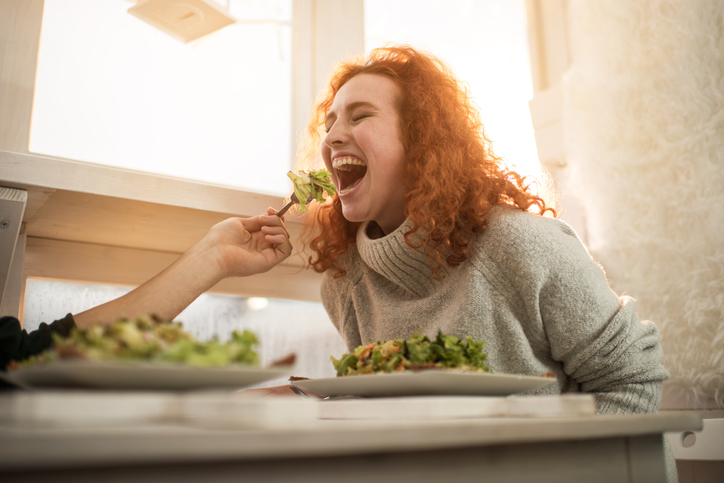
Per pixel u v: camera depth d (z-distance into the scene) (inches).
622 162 57.3
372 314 45.8
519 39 73.3
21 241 43.2
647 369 36.4
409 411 19.2
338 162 43.8
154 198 41.8
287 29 60.8
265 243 42.6
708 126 51.1
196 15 54.4
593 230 60.2
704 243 50.4
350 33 61.5
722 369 47.8
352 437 13.7
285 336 57.7
